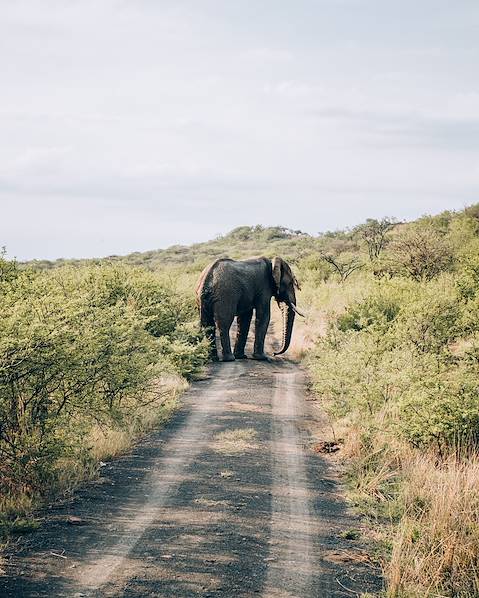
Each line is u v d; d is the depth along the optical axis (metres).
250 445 10.92
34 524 7.16
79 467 9.05
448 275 25.16
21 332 8.16
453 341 16.77
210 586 6.00
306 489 8.96
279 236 95.69
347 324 19.91
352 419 11.70
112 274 18.89
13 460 8.30
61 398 9.31
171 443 10.91
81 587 5.85
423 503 8.30
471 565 6.55
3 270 12.37
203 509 7.96
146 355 12.22
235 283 20.00
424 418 10.27
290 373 18.36
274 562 6.63
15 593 5.68
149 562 6.43
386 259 31.06
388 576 6.36
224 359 20.03
